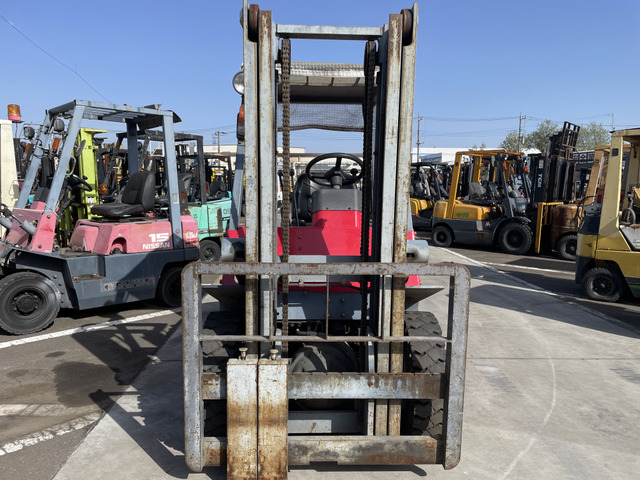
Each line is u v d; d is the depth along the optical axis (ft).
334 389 7.66
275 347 8.28
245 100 7.40
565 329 18.11
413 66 7.38
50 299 16.94
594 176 29.71
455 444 7.76
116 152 26.12
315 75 10.27
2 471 8.59
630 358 15.02
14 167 26.32
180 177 23.24
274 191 7.90
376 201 8.57
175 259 19.92
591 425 10.75
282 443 7.50
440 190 51.21
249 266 7.14
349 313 9.46
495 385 12.84
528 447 9.74
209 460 7.80
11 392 12.06
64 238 22.70
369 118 8.25
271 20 7.18
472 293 24.09
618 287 22.29
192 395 7.48
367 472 8.70
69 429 10.18
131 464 8.85
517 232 38.11
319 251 9.92
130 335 16.65
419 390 7.68
